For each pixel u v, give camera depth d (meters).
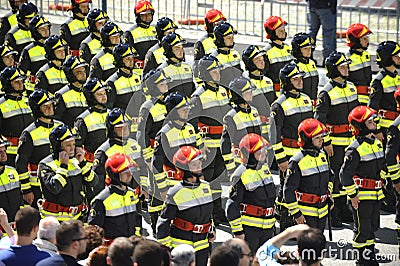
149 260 16.30
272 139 25.66
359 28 29.05
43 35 31.61
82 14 33.88
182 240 21.25
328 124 26.70
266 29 30.30
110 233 21.17
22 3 34.34
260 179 22.05
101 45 32.19
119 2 42.75
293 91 25.92
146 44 32.53
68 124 27.36
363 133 23.44
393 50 27.27
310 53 29.19
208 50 30.89
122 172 21.08
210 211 21.42
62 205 22.67
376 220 23.77
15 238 19.14
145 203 27.03
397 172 24.22
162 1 41.69
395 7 37.91
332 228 26.50
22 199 23.33
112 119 23.83
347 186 23.33
